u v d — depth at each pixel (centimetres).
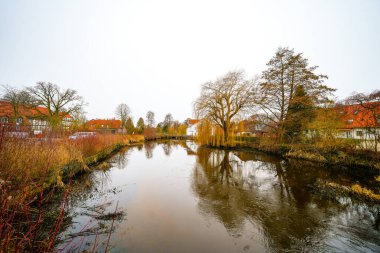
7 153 432
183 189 768
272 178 943
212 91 2192
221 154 1795
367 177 929
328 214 554
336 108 1298
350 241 427
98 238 405
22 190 303
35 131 700
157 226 476
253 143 2219
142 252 372
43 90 2269
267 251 391
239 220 518
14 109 2097
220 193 726
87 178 852
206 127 2319
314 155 1330
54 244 354
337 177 941
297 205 618
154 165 1250
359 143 1175
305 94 1650
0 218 212
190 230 463
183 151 2044
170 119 6688
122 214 531
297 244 416
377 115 1037
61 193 619
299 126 1691
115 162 1307
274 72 1805
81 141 1068
